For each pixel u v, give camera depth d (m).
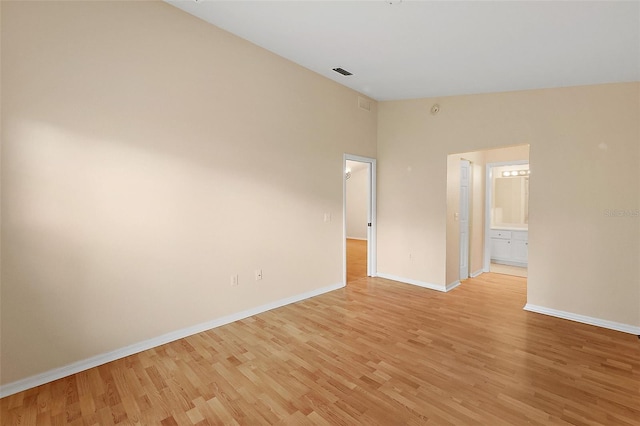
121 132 2.55
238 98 3.32
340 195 4.58
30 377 2.20
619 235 3.11
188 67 2.93
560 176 3.43
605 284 3.19
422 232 4.67
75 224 2.36
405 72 3.67
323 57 3.56
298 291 4.04
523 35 2.47
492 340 2.88
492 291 4.44
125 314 2.62
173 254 2.89
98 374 2.35
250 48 3.40
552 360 2.51
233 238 3.34
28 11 2.12
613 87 3.11
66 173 2.31
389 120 5.03
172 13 2.81
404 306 3.82
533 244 3.63
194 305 3.05
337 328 3.16
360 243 9.42
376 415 1.88
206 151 3.08
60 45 2.25
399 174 4.92
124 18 2.54
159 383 2.22
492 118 3.92
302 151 4.00
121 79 2.54
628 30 2.20
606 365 2.43
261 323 3.30
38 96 2.18
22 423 1.83
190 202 2.99
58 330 2.31
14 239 2.12
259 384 2.20
